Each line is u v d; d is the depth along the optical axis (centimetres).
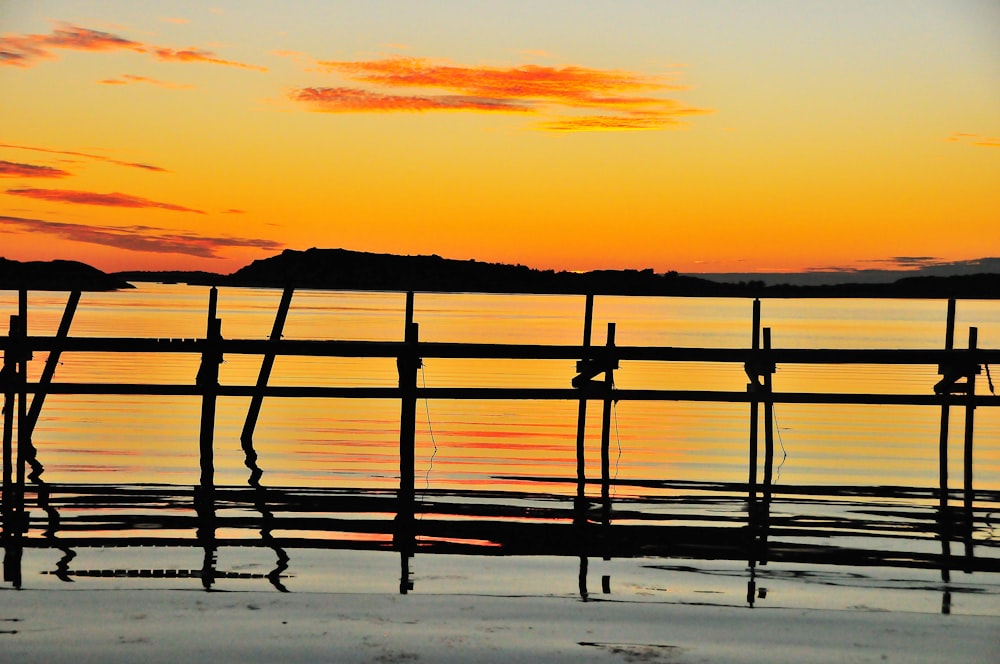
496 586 966
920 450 2036
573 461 1836
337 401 2731
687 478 1669
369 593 934
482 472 1697
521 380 3119
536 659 769
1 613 855
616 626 848
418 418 2438
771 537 1205
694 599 930
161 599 902
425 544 1141
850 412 2645
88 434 2061
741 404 2816
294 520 1268
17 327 1591
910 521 1322
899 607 912
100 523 1230
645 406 2747
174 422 2270
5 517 1263
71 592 919
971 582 1002
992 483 1661
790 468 1797
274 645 789
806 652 794
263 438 2058
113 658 757
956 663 776
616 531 1227
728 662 771
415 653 778
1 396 2620
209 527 1216
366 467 1728
